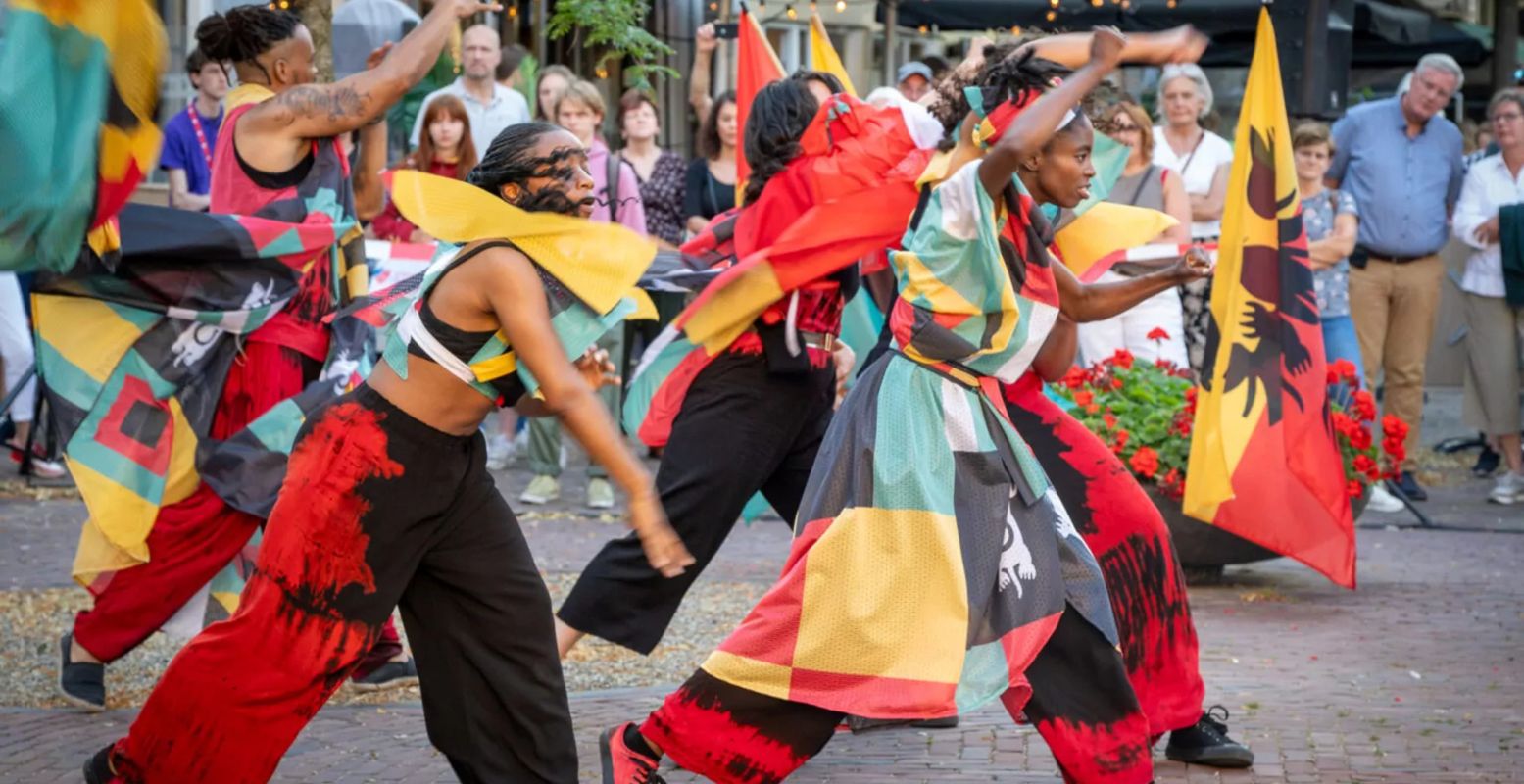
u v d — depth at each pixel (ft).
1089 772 14.92
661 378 20.18
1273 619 25.13
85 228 14.40
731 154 34.88
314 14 26.73
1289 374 24.31
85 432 19.79
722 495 18.99
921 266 14.83
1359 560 30.17
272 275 19.89
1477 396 37.06
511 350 13.64
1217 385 24.23
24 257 14.33
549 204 13.84
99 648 20.12
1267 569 29.30
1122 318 33.32
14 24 13.96
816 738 14.71
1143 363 28.60
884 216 18.58
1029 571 14.74
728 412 19.04
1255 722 19.52
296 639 13.94
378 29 34.68
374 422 13.73
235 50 20.02
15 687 21.47
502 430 40.11
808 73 20.16
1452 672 21.98
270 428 19.97
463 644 14.23
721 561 30.27
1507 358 36.70
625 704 20.71
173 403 19.93
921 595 14.49
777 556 30.76
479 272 13.38
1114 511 16.84
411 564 13.97
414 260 27.63
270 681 14.03
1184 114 34.32
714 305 18.81
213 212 19.86
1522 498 37.06
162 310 19.71
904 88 34.01
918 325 14.87
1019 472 15.03
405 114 38.47
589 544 31.27
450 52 38.37
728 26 34.99
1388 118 37.17
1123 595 16.88
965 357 14.89
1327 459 24.31
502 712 14.33
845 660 14.47
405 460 13.70
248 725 14.17
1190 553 27.12
